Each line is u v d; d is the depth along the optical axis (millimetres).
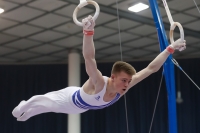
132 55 13727
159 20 6207
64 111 4609
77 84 12555
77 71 12672
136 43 12531
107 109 13312
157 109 13180
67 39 12039
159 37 6180
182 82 13359
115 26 11000
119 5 9625
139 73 4363
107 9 9766
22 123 13320
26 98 13570
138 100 13359
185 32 11547
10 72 13898
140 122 13102
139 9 9852
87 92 4156
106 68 13930
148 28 11188
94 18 3498
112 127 13203
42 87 13680
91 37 3516
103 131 13273
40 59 13969
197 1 9406
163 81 13320
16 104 13516
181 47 4316
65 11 9883
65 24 10789
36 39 12008
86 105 4246
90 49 3572
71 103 4426
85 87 4184
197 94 13156
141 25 10953
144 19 10508
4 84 13758
